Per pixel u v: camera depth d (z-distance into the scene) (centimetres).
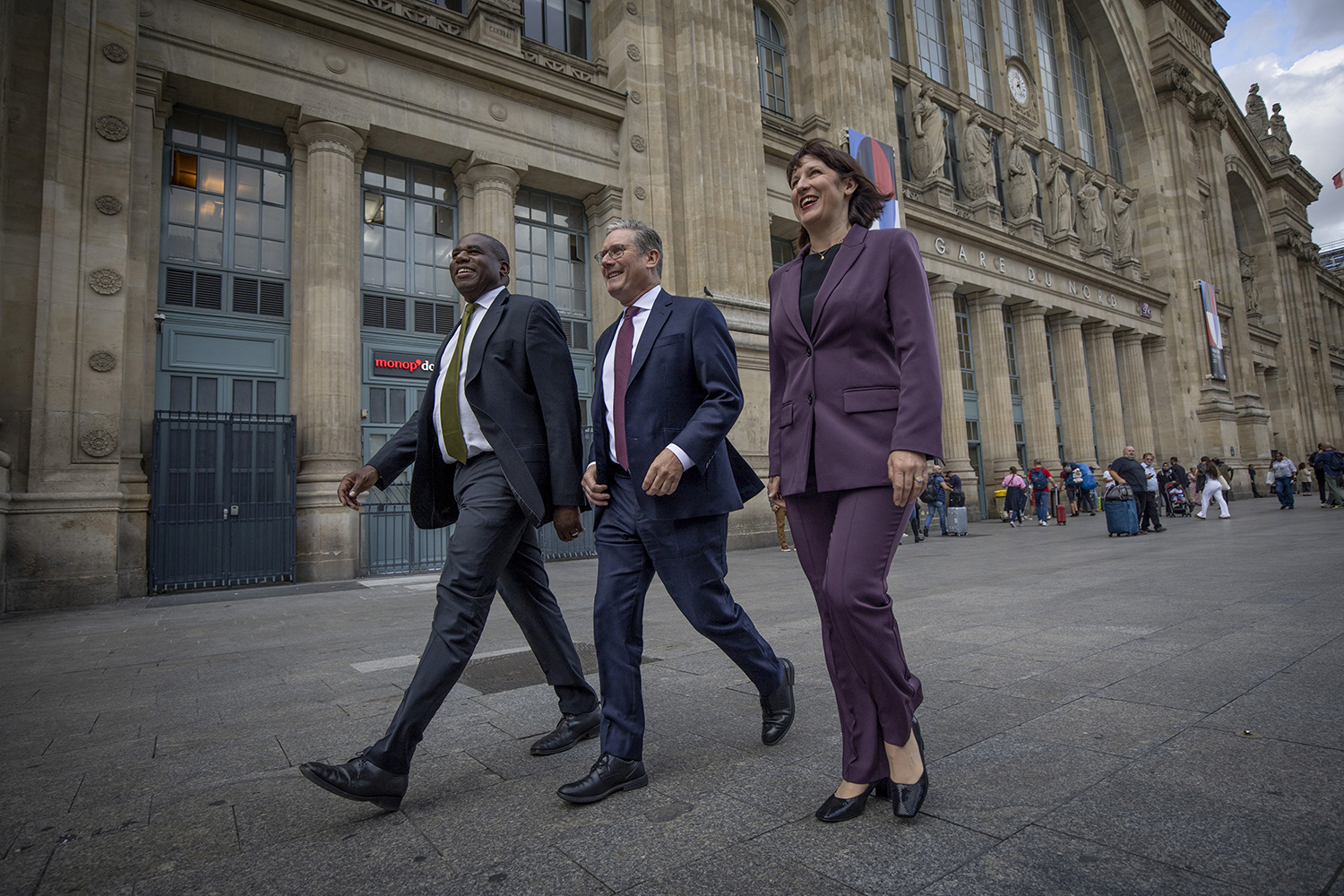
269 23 1027
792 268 213
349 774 190
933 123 2112
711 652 404
